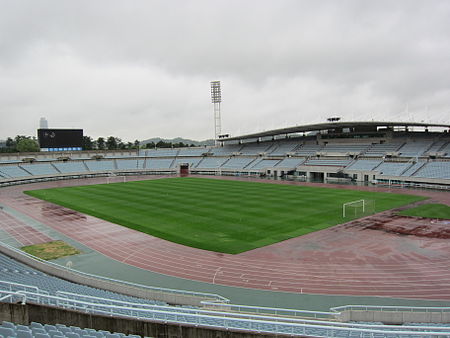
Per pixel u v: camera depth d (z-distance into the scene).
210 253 29.33
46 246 32.19
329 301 20.81
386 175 71.00
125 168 105.19
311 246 30.47
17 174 86.31
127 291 21.55
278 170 89.94
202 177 90.25
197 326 12.02
